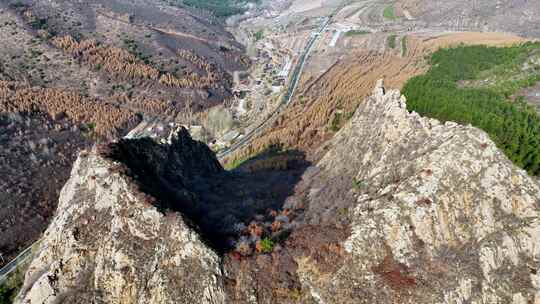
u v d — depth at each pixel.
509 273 67.19
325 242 75.94
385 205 76.38
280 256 75.44
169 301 69.31
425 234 72.38
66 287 77.19
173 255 73.31
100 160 87.38
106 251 76.75
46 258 82.75
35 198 145.88
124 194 80.62
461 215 72.75
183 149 123.31
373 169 91.81
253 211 98.31
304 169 126.50
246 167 145.38
